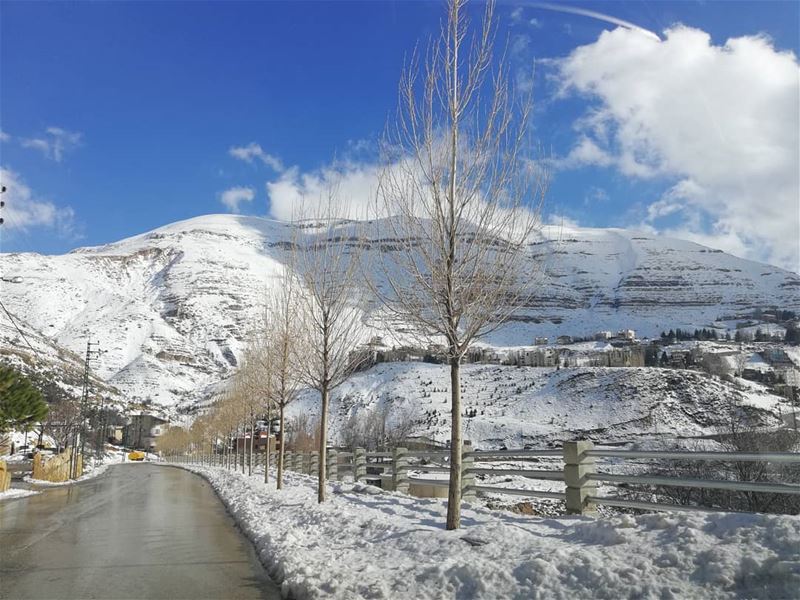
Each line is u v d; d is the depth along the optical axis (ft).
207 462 256.11
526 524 28.60
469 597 20.12
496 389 401.90
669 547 19.66
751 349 488.44
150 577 27.94
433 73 31.58
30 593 24.80
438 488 55.62
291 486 73.00
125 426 476.95
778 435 94.89
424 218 31.45
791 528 18.54
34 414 94.99
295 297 65.36
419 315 30.68
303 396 426.51
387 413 322.55
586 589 18.51
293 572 25.88
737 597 16.31
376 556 27.48
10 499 76.74
